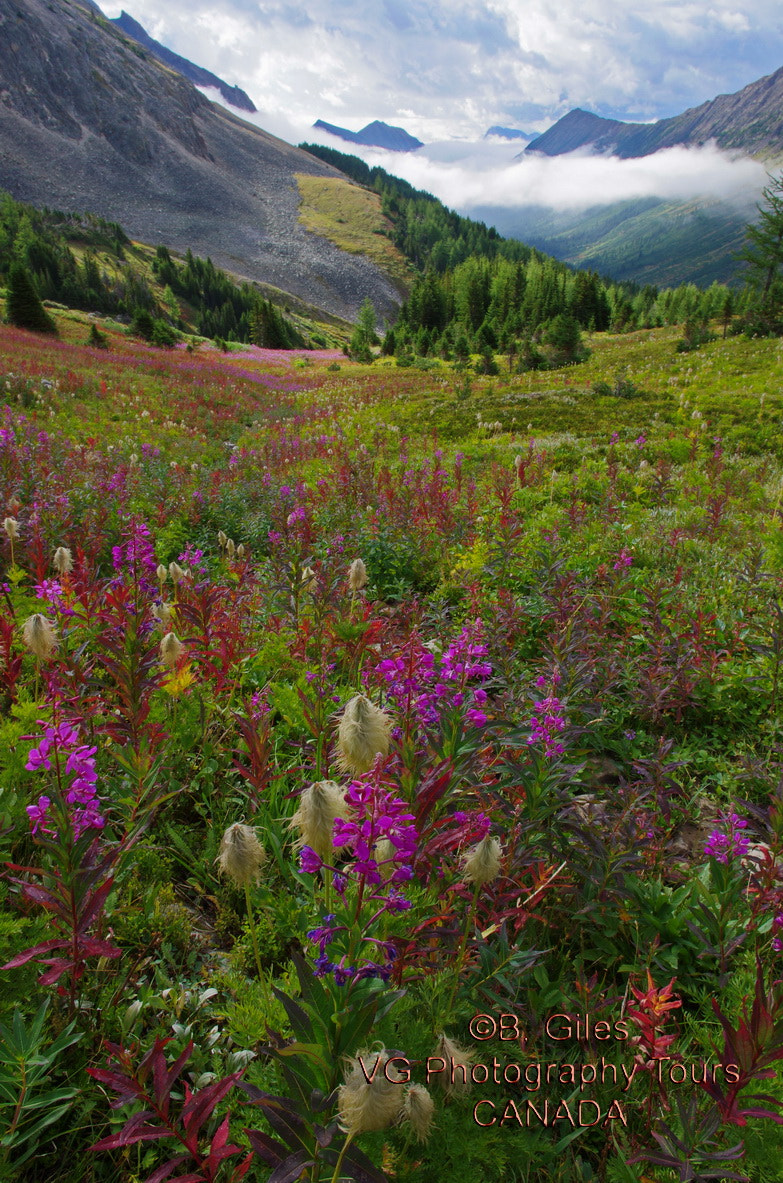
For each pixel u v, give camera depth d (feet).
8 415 51.08
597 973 10.46
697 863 12.53
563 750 10.74
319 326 523.29
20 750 11.76
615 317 284.20
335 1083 6.05
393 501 33.78
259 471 49.29
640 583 25.00
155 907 10.28
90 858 7.72
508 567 25.98
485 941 9.05
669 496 40.96
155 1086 6.02
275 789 12.88
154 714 13.93
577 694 16.39
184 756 13.96
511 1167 7.52
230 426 86.33
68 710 12.24
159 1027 8.39
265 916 10.15
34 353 106.52
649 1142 7.77
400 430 77.46
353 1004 6.22
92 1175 7.22
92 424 65.46
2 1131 6.98
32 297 156.76
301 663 17.19
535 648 21.39
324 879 8.13
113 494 33.45
